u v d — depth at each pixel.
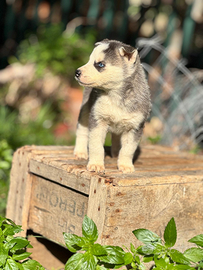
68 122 2.67
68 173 1.50
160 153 1.77
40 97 2.74
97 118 1.54
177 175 1.50
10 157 1.85
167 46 2.98
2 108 2.41
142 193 1.44
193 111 2.11
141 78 1.55
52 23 3.27
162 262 1.40
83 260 1.38
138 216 1.45
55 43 2.84
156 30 3.30
